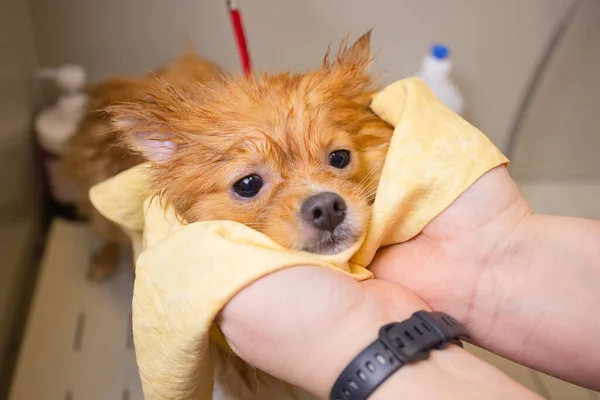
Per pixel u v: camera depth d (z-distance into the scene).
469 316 1.05
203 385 1.00
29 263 2.03
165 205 1.18
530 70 2.34
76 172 1.90
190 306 0.86
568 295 0.98
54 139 2.04
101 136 1.78
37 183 2.16
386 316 0.84
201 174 1.16
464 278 1.04
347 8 2.19
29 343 1.72
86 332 1.78
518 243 1.02
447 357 0.78
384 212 1.04
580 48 2.23
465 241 1.04
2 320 1.68
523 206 1.04
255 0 2.12
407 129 1.06
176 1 2.11
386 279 1.10
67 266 1.98
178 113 1.20
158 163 1.22
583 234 1.00
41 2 2.02
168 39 2.17
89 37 2.12
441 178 1.03
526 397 0.73
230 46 2.22
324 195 1.05
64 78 2.04
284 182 1.14
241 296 0.84
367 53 1.36
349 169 1.20
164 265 0.94
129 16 2.11
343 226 1.05
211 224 0.95
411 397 0.71
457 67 2.32
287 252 0.92
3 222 1.66
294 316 0.81
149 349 0.95
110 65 2.19
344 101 1.26
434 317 0.81
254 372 1.29
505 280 1.02
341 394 0.76
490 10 2.23
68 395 1.60
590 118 2.38
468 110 2.39
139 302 0.96
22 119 1.95
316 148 1.16
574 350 0.98
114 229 1.80
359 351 0.77
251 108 1.17
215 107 1.19
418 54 2.29
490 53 2.30
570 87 2.31
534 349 1.02
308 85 1.25
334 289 0.83
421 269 1.08
